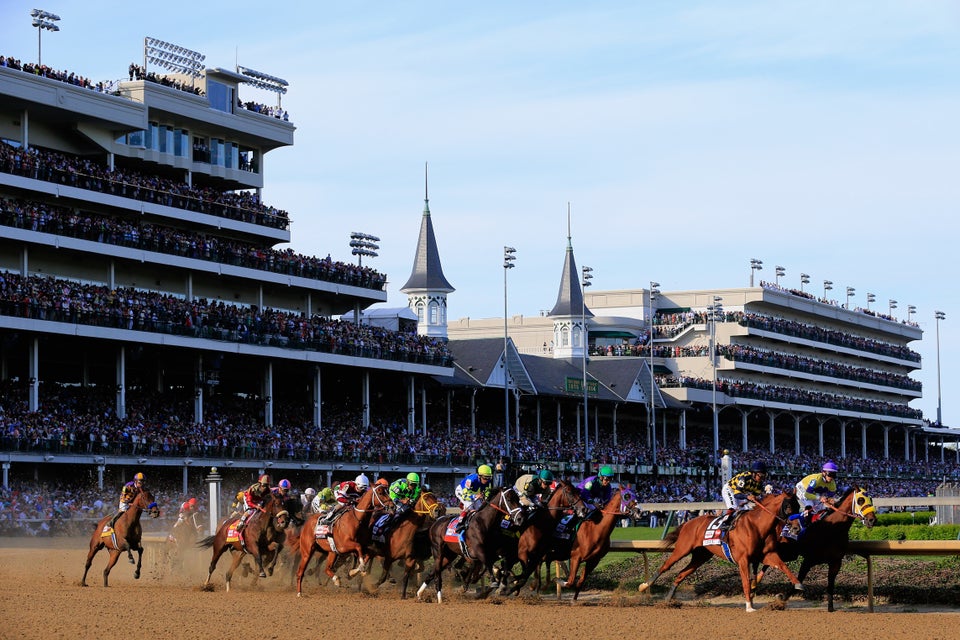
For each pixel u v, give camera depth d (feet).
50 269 200.23
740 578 94.68
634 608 84.12
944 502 118.32
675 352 356.59
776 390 353.51
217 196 228.22
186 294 221.05
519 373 272.72
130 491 101.19
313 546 92.89
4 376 196.03
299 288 239.50
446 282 323.57
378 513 89.51
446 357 251.39
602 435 309.22
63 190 195.31
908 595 87.25
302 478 220.84
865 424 404.77
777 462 333.62
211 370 212.02
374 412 252.21
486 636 66.85
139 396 207.92
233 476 204.44
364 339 233.55
